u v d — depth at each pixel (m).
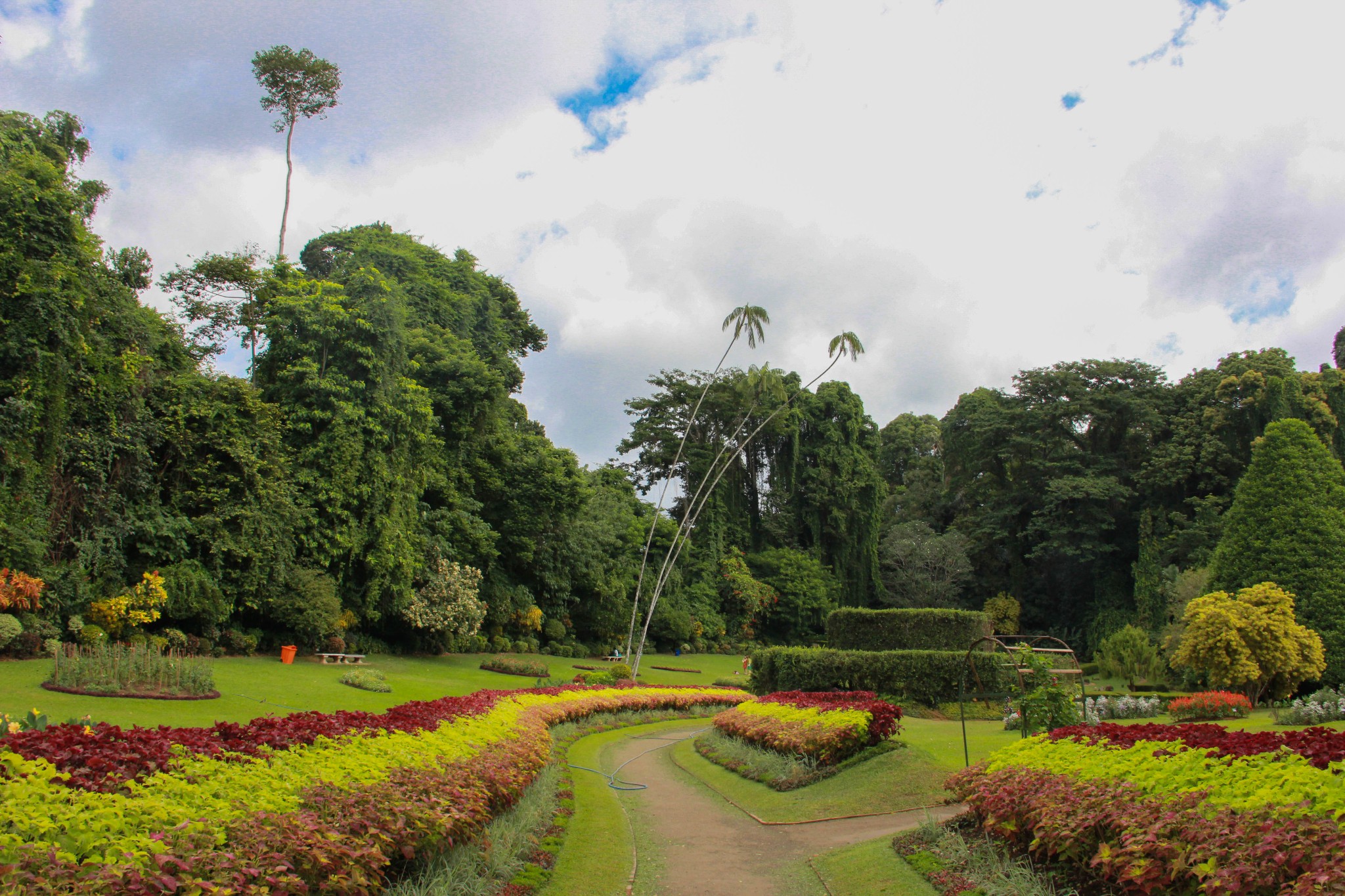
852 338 33.22
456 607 28.25
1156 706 18.00
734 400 54.28
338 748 7.12
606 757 15.41
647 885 7.20
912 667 19.41
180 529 20.06
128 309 20.53
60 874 3.35
